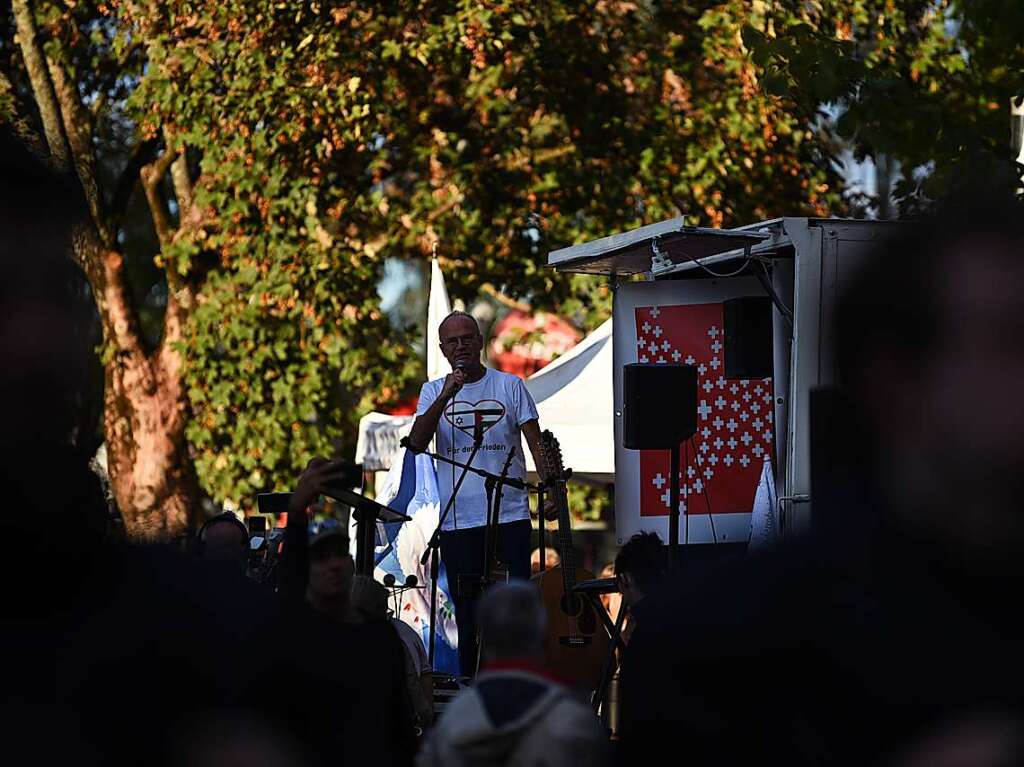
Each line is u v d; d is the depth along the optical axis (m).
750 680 2.83
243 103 35.41
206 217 39.09
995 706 2.55
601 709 14.52
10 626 2.86
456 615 16.98
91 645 2.88
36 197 2.74
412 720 9.80
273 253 37.19
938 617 2.64
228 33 36.00
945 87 33.50
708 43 37.72
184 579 3.06
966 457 2.58
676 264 18.17
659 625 2.97
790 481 15.69
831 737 2.71
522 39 36.66
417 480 18.66
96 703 2.88
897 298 2.60
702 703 2.89
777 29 19.23
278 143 36.06
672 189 38.56
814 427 2.77
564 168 38.25
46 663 2.86
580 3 37.88
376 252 38.19
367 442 30.56
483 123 39.03
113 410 41.97
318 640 4.32
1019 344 2.54
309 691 3.63
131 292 42.31
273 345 38.03
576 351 28.52
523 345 39.31
